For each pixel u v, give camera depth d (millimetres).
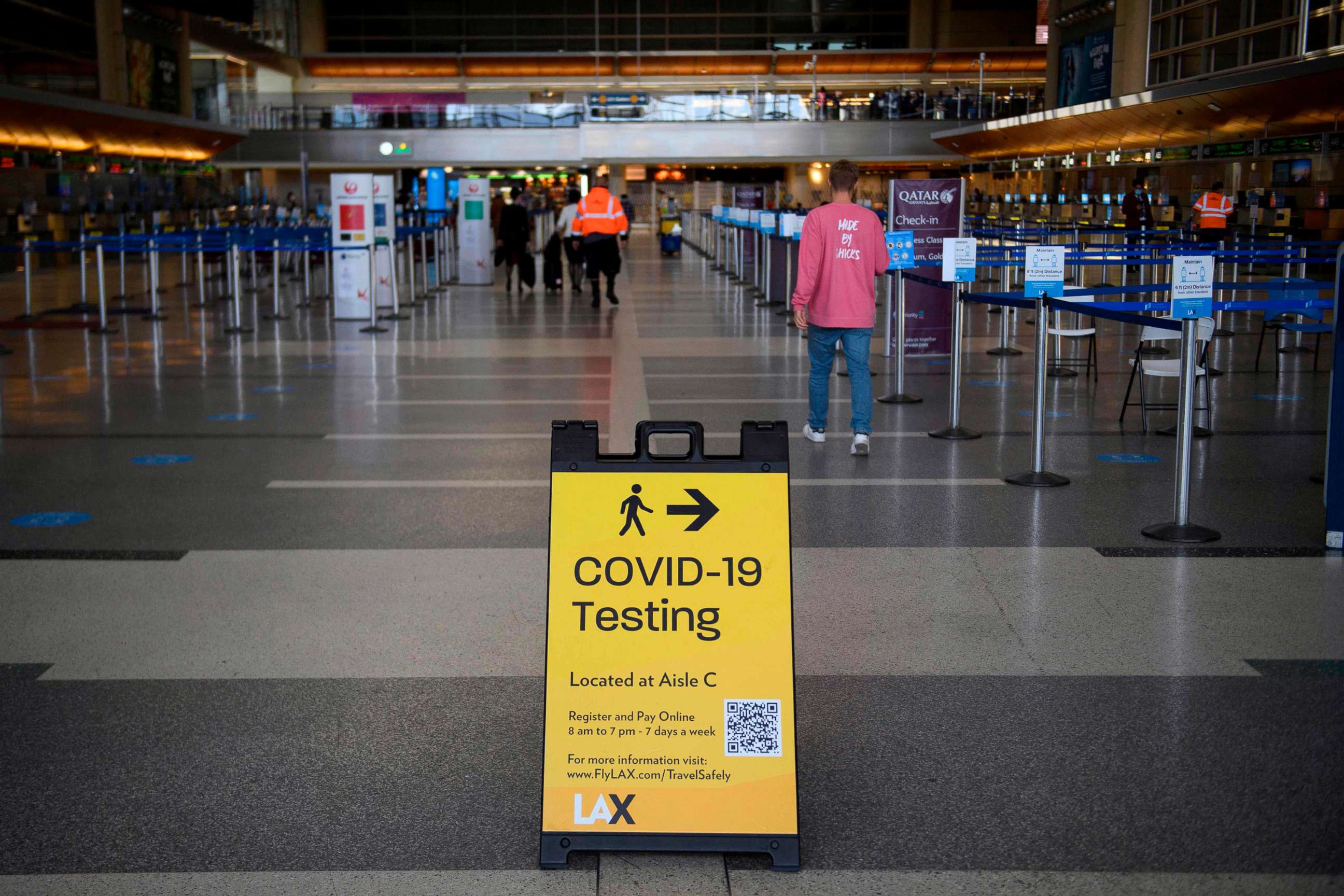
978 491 7023
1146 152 29781
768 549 3127
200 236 20281
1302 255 15609
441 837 3215
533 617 4895
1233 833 3213
